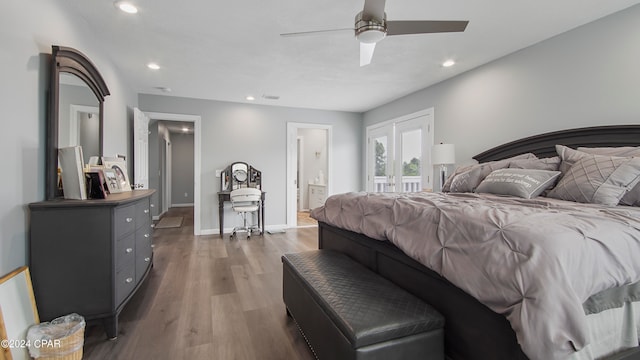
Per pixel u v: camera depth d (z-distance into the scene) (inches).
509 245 44.8
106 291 72.1
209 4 90.0
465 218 54.3
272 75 155.0
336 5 90.6
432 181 170.2
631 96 92.6
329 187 239.9
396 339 47.9
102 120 108.5
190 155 383.2
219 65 140.4
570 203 75.6
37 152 71.7
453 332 54.0
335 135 241.8
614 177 75.4
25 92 67.2
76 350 63.4
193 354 67.5
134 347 70.1
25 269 64.5
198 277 118.2
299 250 160.9
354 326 47.0
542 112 116.1
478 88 143.0
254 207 196.9
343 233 95.7
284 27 104.4
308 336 65.6
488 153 135.1
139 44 117.3
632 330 51.3
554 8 93.1
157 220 261.3
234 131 212.4
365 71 149.4
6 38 60.8
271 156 222.5
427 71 149.5
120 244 76.9
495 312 44.8
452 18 98.3
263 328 79.1
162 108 195.0
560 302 37.9
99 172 80.3
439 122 166.2
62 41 84.2
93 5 90.3
